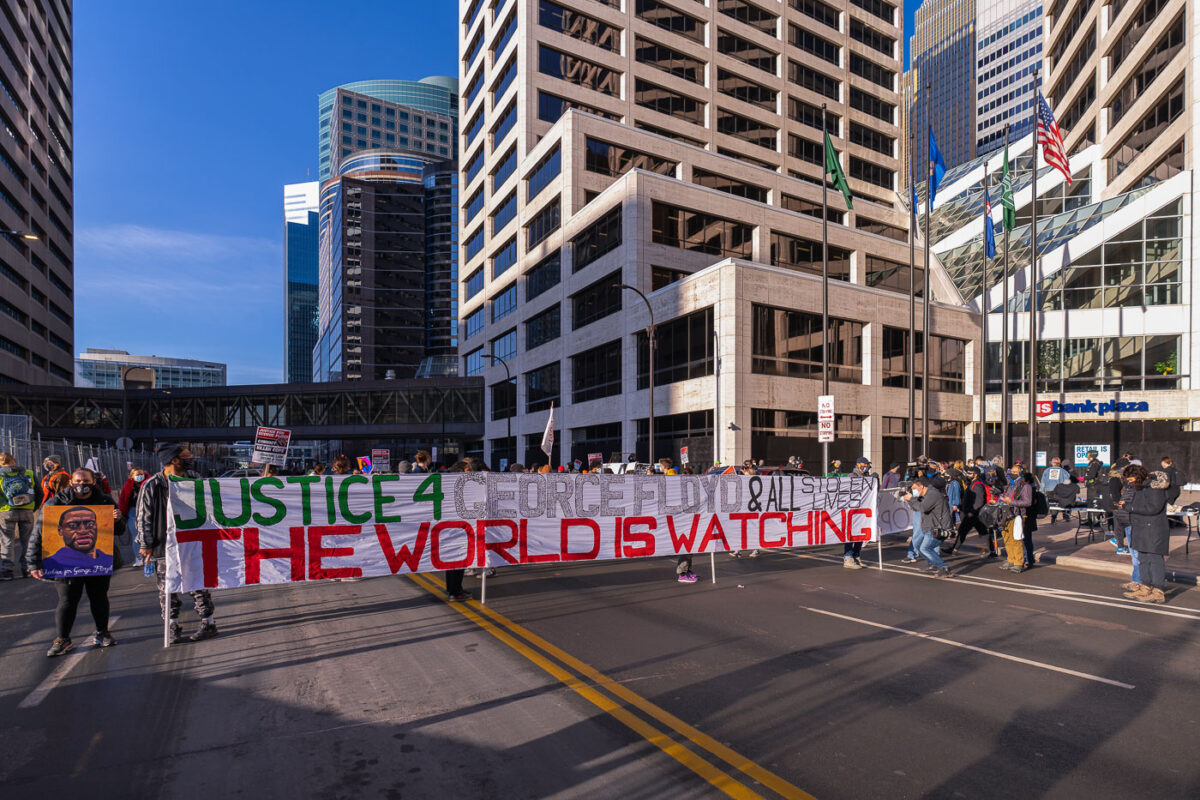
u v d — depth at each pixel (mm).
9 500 11195
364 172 153375
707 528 10727
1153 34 38219
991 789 3904
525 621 7918
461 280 62688
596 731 4711
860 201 50938
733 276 28781
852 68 57031
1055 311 36969
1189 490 32094
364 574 8539
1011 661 6363
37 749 4496
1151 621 7988
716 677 5852
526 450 48250
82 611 8805
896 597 9328
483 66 55469
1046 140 25500
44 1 73312
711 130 49375
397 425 60906
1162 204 34844
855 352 33344
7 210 63156
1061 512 20203
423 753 4383
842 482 11898
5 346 64500
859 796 3811
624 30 47344
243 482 7824
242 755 4379
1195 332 33844
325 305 157000
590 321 39250
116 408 65438
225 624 7914
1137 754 4379
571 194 40469
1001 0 170875
